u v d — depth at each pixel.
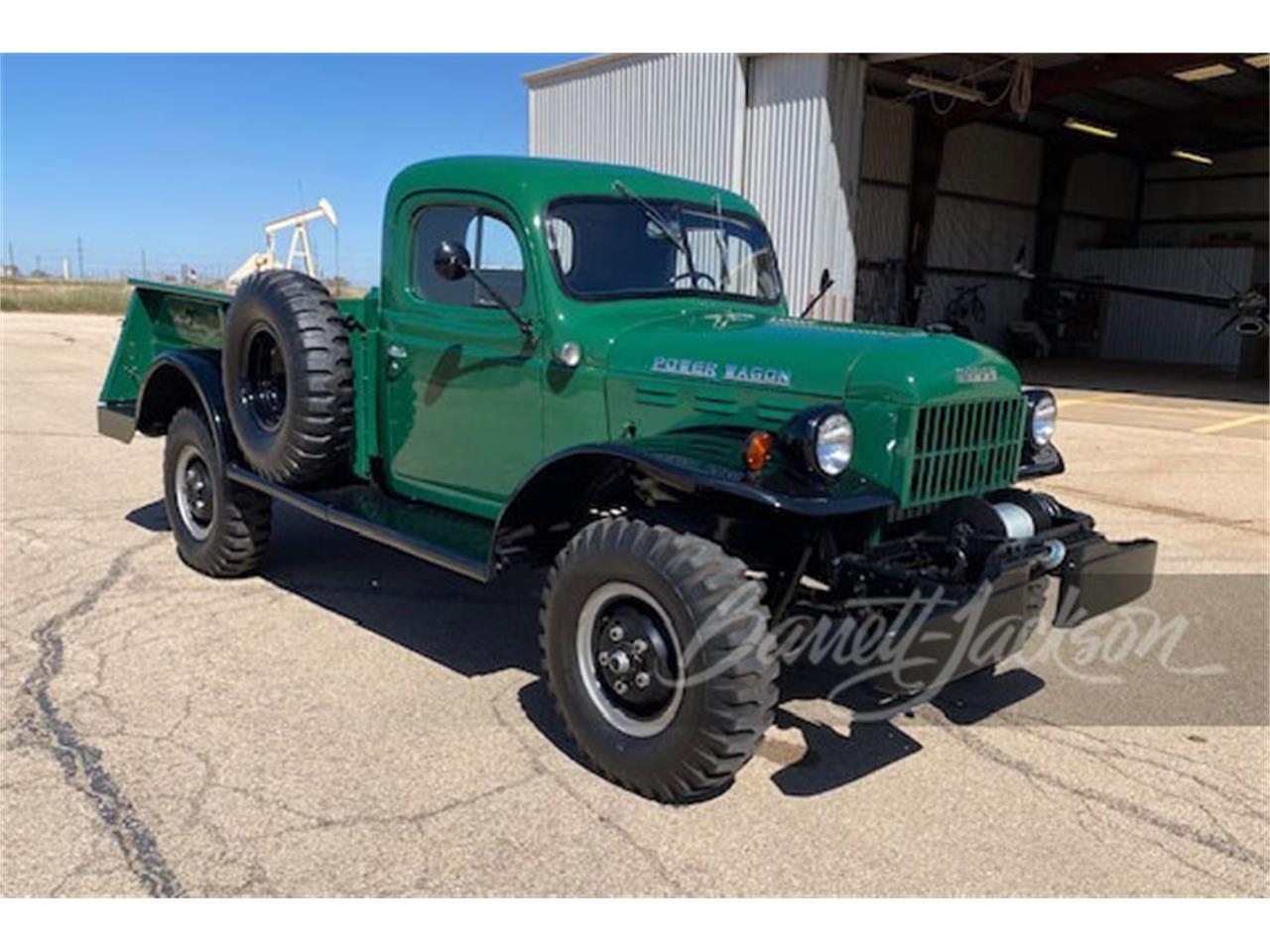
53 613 4.81
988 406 3.65
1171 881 2.83
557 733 3.66
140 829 2.96
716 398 3.57
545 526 3.76
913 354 3.42
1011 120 21.61
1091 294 23.66
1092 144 23.22
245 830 2.97
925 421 3.37
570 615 3.34
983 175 21.88
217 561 5.29
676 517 3.30
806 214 13.12
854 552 3.42
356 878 2.76
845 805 3.21
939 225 21.17
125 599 5.03
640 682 3.18
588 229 4.05
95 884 2.70
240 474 4.96
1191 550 6.23
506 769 3.39
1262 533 6.69
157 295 5.89
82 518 6.70
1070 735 3.74
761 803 3.21
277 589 5.23
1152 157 25.64
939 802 3.24
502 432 4.14
